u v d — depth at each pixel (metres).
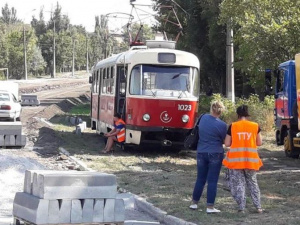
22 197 9.49
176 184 14.26
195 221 10.40
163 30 46.97
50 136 25.70
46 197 8.95
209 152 10.94
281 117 21.16
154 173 16.30
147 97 20.23
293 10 26.61
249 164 10.84
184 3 44.16
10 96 31.97
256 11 27.72
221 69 44.94
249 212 10.98
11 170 15.62
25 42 108.69
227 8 28.45
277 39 26.48
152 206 11.77
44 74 140.88
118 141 21.12
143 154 21.22
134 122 20.41
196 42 44.34
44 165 17.95
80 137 26.95
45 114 42.25
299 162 19.53
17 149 22.03
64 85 94.81
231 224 10.08
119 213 9.45
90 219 9.23
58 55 138.75
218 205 11.62
